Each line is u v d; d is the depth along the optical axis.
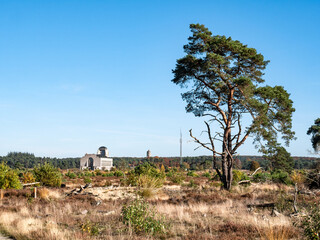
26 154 191.25
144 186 23.86
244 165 97.12
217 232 10.24
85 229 9.98
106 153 149.25
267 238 8.88
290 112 27.89
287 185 28.66
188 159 143.88
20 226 10.90
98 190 25.42
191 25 28.02
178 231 10.51
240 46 26.73
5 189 24.75
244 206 17.03
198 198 21.45
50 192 23.05
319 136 49.81
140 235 9.83
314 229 8.06
